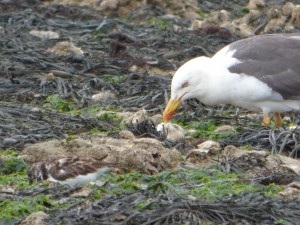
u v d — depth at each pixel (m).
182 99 16.14
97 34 23.50
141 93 18.94
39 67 20.34
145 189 12.70
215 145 14.91
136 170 13.62
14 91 18.77
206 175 13.46
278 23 24.12
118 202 12.09
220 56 16.11
